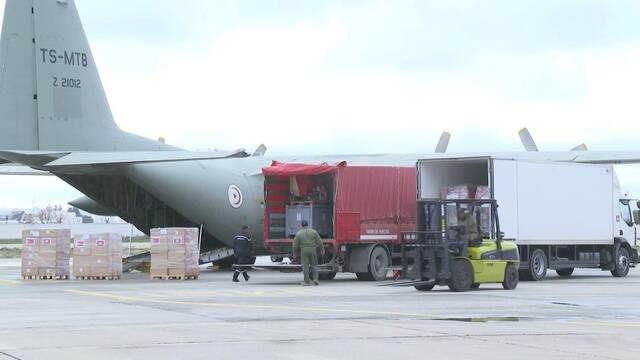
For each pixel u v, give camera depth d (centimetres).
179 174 3117
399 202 2930
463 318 1555
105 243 2830
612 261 3086
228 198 3253
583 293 2188
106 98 3036
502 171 2697
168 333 1323
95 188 3247
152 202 3300
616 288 2388
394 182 2916
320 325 1438
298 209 2884
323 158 3431
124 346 1181
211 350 1149
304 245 2555
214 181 3212
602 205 3011
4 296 2097
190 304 1853
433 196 2783
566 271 3200
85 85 2959
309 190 2900
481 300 1966
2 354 1109
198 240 3142
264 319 1534
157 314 1627
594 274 3328
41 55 2853
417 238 2266
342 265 2791
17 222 12181
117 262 2877
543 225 2805
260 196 3356
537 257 2808
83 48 2958
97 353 1120
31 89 2836
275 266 2697
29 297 2064
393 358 1095
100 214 3738
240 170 3334
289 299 1997
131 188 3269
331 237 2866
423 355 1119
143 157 2598
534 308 1762
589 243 2948
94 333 1323
